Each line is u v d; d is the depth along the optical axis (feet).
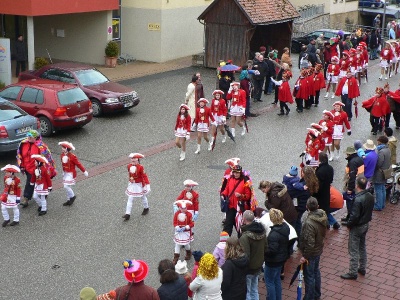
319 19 134.92
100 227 43.88
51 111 63.26
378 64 112.27
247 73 73.15
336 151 59.36
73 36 103.45
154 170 55.16
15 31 102.22
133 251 40.55
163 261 28.27
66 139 63.52
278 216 32.35
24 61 88.38
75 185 51.42
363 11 155.53
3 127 55.47
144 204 45.80
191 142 63.93
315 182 40.27
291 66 98.99
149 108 76.48
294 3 140.87
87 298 25.35
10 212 46.24
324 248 41.32
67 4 89.86
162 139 64.44
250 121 72.08
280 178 53.88
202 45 114.83
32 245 41.01
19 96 65.05
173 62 106.63
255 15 98.48
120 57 105.50
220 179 53.42
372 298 35.29
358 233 36.76
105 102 71.10
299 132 68.08
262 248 31.63
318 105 80.53
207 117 59.36
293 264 39.11
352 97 72.02
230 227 39.96
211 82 91.66
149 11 103.86
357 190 36.76
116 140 63.57
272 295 32.94
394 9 157.28
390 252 40.96
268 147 62.54
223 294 29.58
